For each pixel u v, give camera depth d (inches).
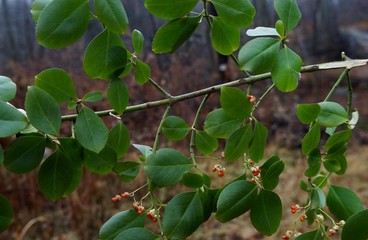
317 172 18.2
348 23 346.9
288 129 171.2
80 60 188.7
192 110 143.8
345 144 18.4
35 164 15.7
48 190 16.3
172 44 16.9
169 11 15.9
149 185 16.8
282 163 16.6
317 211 17.6
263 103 180.5
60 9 14.9
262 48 16.6
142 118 144.6
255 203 16.2
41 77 16.4
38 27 14.7
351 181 136.5
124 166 17.0
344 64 19.2
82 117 15.9
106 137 15.9
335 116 18.1
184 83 176.2
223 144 112.6
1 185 114.4
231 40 17.4
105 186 119.3
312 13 328.5
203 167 121.6
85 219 112.7
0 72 208.1
